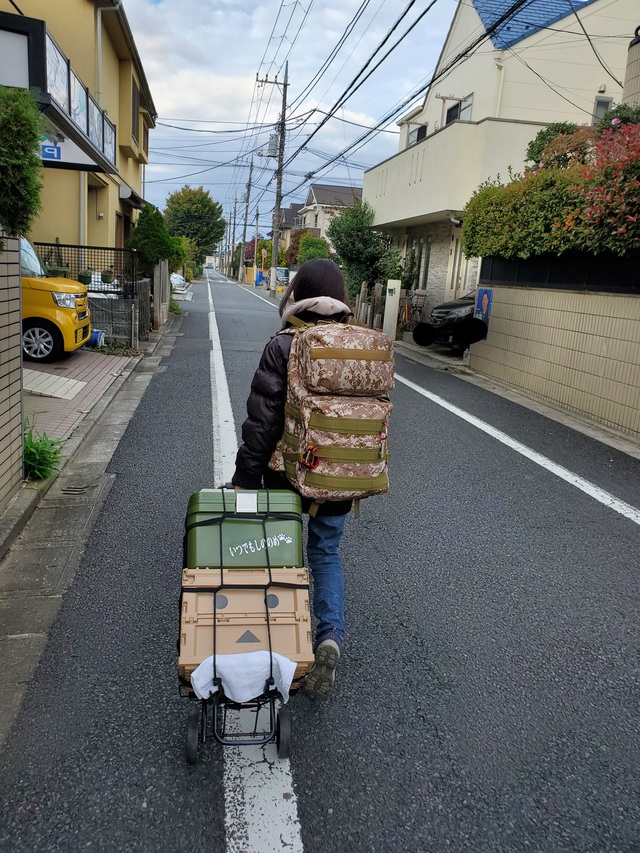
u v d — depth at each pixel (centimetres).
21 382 427
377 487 230
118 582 333
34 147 321
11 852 182
